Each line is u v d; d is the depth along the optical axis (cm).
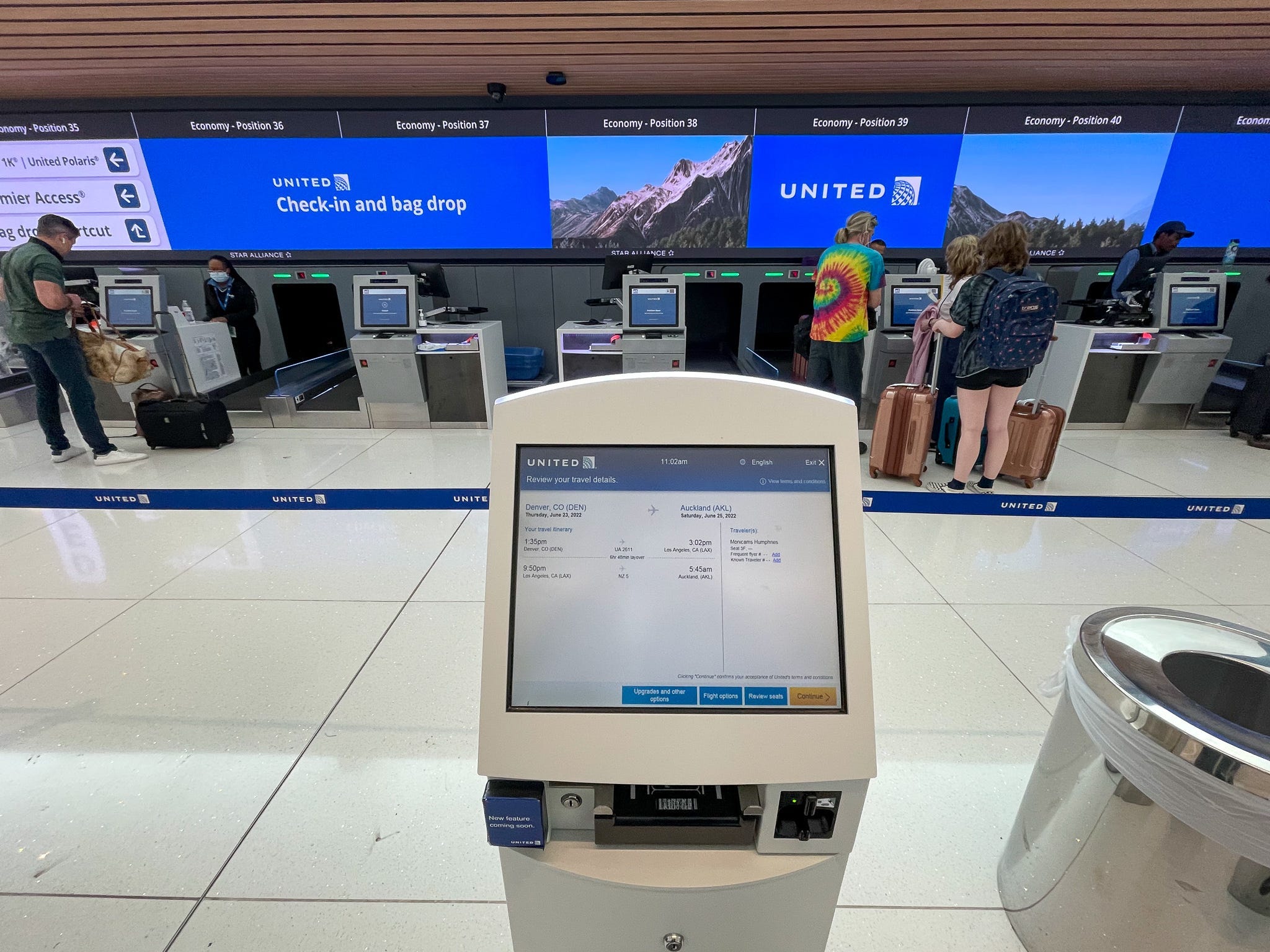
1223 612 234
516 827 71
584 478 75
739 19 336
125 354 389
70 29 347
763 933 80
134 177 515
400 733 174
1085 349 429
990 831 146
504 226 533
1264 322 517
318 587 253
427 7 320
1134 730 93
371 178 517
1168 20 327
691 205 520
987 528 308
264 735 173
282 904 128
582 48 382
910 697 189
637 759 69
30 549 288
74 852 140
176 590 251
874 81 446
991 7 313
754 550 74
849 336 375
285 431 495
